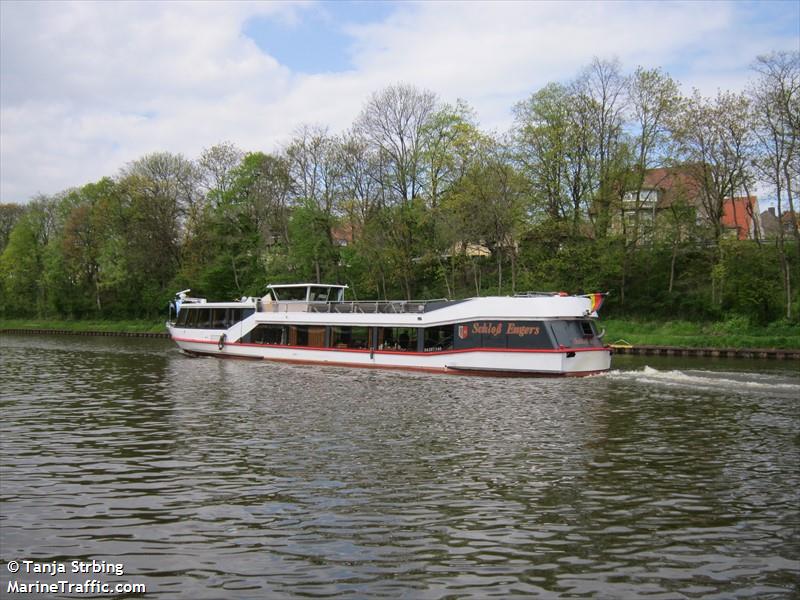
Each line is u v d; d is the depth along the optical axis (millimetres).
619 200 54125
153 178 77688
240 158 71625
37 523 10570
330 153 61031
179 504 11414
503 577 8516
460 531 10086
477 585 8305
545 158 55906
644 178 55812
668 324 49438
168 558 9211
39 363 37938
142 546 9633
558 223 54312
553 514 10828
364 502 11453
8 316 95188
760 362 37406
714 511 10977
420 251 57969
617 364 36219
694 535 9922
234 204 66938
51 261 84125
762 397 22625
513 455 14680
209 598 8055
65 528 10352
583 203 56969
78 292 86000
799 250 46312
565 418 19000
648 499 11594
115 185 80562
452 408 20797
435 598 7977
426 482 12609
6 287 91750
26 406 21719
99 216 79188
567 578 8492
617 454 14789
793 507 11188
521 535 9914
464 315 30641
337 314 35562
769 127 45562
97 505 11406
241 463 14062
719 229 49719
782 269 46625
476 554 9234
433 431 17266
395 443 15867
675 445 15633
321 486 12383
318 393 24375
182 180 77875
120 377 30219
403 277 59031
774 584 8336
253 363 37406
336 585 8336
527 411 20172
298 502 11469
